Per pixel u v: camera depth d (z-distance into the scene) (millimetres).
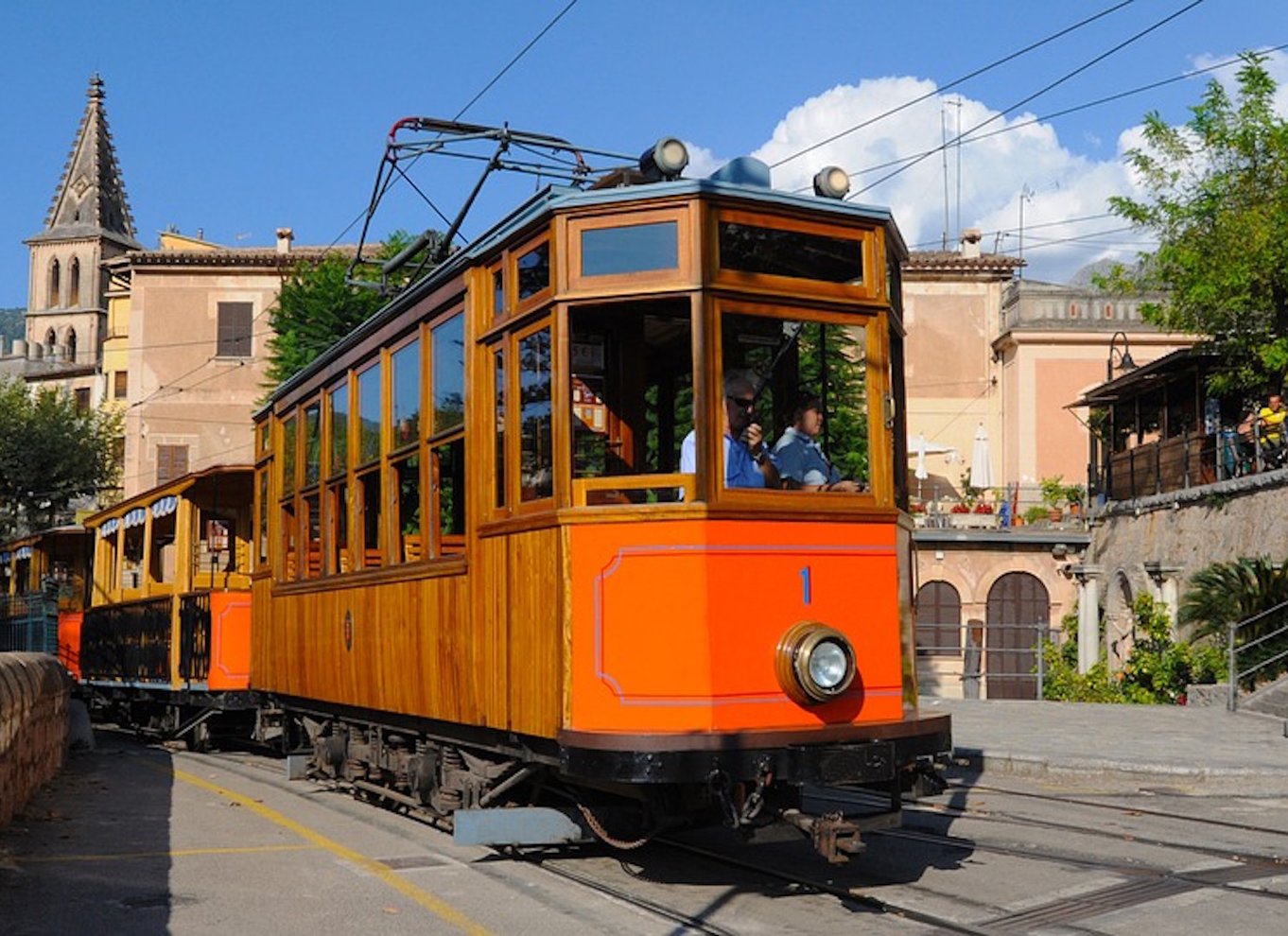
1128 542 29969
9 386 48938
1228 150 23344
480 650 8742
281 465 14258
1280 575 21219
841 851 7359
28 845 9711
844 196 8328
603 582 7617
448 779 9898
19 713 11148
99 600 23875
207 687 17219
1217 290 22734
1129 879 8352
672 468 8023
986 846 9508
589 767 7461
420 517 9875
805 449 7988
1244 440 25359
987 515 38344
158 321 47438
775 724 7543
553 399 7891
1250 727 17656
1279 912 7453
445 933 7023
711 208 7688
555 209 7891
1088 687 24406
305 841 9938
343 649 11680
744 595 7547
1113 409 32906
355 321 34875
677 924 7219
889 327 8234
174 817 11242
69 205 98688
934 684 35594
